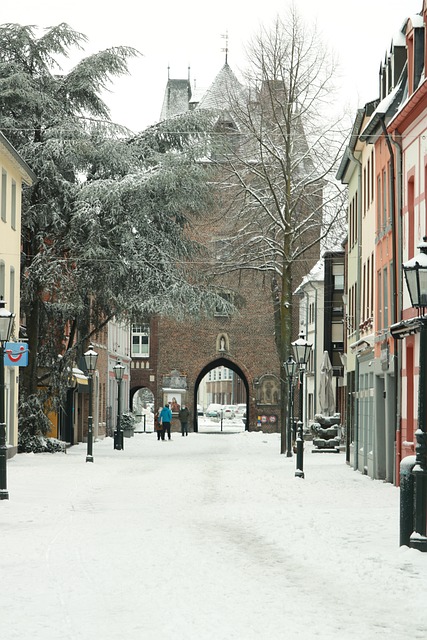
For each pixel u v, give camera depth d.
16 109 49.25
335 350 73.12
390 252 34.75
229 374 173.38
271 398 88.69
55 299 50.41
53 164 48.19
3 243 43.22
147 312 49.66
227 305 50.44
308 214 57.09
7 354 37.38
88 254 47.50
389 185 35.28
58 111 49.69
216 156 52.38
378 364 35.31
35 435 49.72
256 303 88.94
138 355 98.12
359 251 44.38
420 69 29.83
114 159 49.47
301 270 82.56
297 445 35.06
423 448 17.16
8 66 48.72
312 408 84.06
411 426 29.98
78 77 50.66
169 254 50.06
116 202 48.00
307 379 87.38
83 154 48.62
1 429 25.34
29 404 49.44
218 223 62.69
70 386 51.28
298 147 55.12
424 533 16.98
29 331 49.94
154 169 49.00
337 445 55.00
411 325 28.00
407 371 30.27
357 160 44.75
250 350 89.19
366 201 42.75
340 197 53.78
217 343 89.44
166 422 69.69
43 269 47.88
